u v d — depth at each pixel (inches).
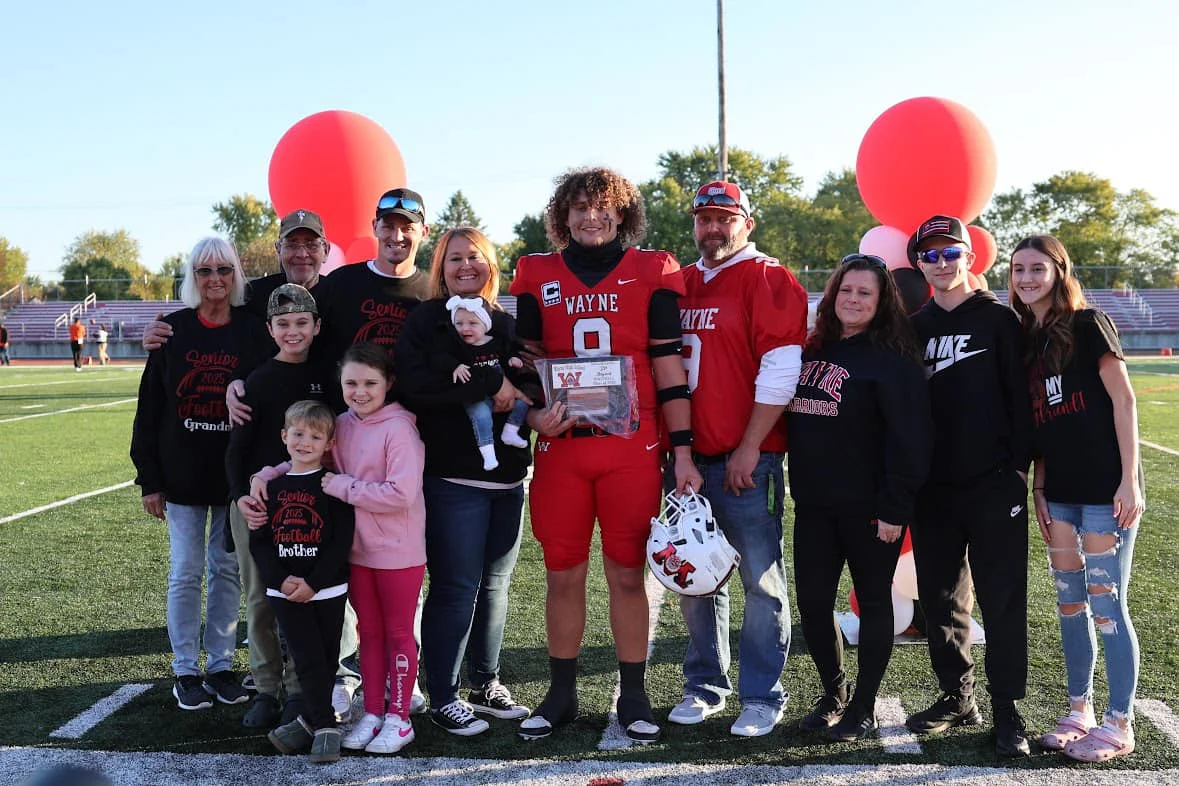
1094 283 1710.1
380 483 122.5
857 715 127.5
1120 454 117.0
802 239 2349.9
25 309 1633.9
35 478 336.5
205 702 139.6
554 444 127.4
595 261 127.2
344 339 135.5
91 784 81.0
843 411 123.6
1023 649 123.0
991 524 122.0
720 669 139.8
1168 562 212.5
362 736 125.4
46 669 155.3
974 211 180.7
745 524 133.0
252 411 127.8
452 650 130.4
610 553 128.2
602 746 126.0
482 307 122.6
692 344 132.0
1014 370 122.0
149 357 140.1
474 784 114.8
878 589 126.0
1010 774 115.5
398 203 135.3
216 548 145.1
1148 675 146.3
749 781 114.7
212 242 138.9
